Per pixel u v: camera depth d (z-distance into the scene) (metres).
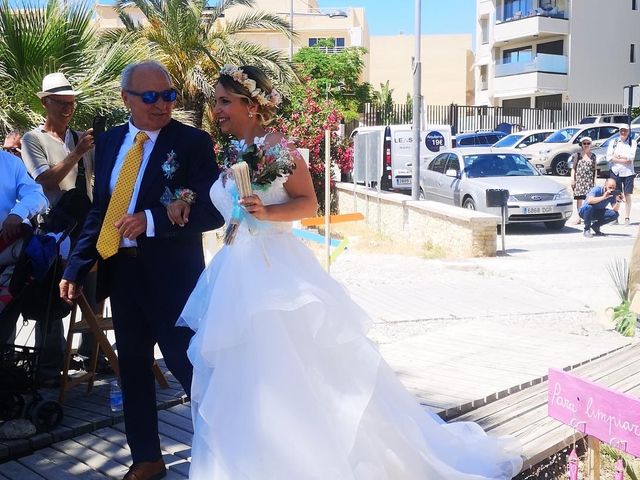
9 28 9.58
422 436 3.59
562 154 26.27
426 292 9.46
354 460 3.26
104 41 11.64
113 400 4.84
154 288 3.67
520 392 5.36
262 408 3.11
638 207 18.89
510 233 15.48
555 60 41.56
